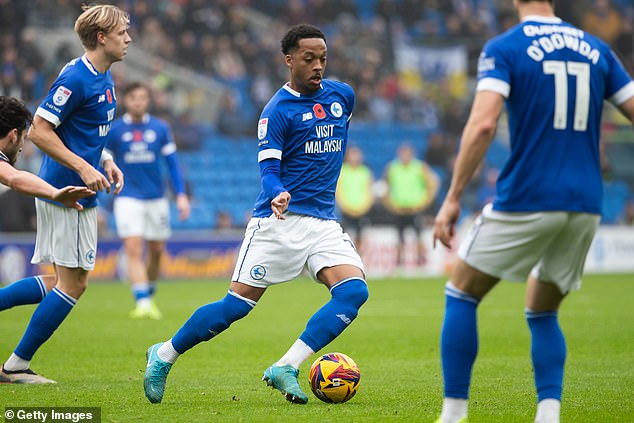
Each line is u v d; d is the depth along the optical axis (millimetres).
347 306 21062
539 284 17062
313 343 20969
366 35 111438
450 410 16203
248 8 112125
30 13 98250
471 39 112062
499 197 15992
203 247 77312
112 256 73688
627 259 88500
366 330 39875
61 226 23688
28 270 69312
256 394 22500
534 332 17250
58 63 89812
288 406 20469
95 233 24344
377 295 60531
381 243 82625
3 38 91500
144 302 45625
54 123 22609
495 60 15820
